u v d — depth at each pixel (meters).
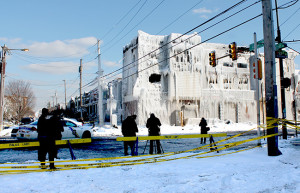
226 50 44.06
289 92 47.47
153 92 38.28
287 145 13.06
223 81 43.22
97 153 12.63
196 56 40.12
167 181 6.50
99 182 6.45
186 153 11.61
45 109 8.06
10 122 56.44
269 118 10.27
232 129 34.28
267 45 10.41
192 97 39.19
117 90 48.34
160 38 40.12
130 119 11.05
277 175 6.76
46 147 8.08
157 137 9.86
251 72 12.91
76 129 16.58
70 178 6.86
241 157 10.03
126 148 11.11
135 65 39.50
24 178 6.76
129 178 6.88
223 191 5.55
